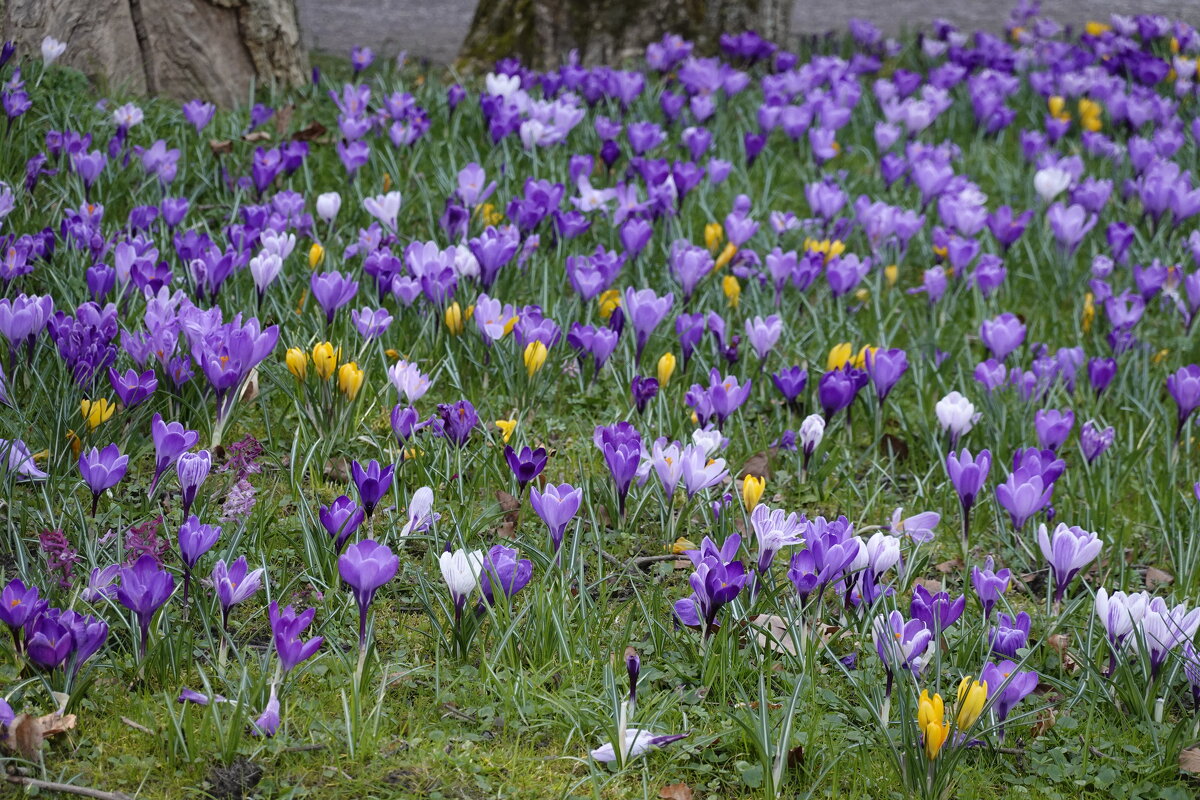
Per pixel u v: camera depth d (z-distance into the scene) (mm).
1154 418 6125
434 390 5754
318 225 7281
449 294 5980
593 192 7465
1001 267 7270
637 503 4887
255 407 5371
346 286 5438
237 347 4594
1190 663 3766
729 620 4000
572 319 6203
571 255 6723
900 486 5633
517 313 6340
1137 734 3865
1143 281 7016
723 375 6016
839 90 10492
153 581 3430
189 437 4172
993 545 5207
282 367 5477
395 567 3479
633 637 4164
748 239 7352
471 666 3863
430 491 4133
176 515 4441
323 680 3740
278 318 5730
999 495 4637
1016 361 6875
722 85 10680
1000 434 5746
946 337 7141
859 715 3812
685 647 4016
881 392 5641
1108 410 6469
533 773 3479
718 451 5297
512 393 5613
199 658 3770
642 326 5613
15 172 7066
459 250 5973
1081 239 7988
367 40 14523
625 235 6699
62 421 4414
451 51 14133
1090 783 3674
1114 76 12266
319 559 4156
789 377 5359
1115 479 5652
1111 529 5398
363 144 7551
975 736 3658
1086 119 11117
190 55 9086
